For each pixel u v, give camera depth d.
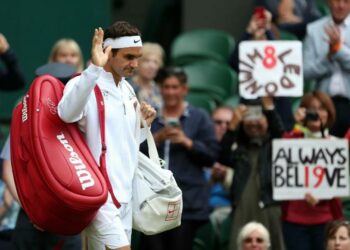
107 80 15.35
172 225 15.99
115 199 15.19
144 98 24.14
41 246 19.53
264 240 20.77
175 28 31.42
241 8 30.52
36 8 28.55
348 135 22.66
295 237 21.80
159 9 31.31
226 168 24.30
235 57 25.25
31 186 14.73
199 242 24.09
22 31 28.53
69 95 14.66
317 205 21.78
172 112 22.98
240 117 22.27
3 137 25.88
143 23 31.34
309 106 22.12
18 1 28.47
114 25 15.36
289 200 21.91
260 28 24.02
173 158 22.38
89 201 14.50
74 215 14.65
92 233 15.13
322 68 24.38
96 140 15.18
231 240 22.16
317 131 22.05
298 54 22.02
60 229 14.88
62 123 14.99
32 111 14.88
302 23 27.77
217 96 28.36
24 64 28.53
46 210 14.65
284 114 23.44
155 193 15.80
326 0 30.91
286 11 28.12
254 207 22.16
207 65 28.73
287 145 21.38
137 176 15.81
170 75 22.91
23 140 14.87
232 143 22.45
